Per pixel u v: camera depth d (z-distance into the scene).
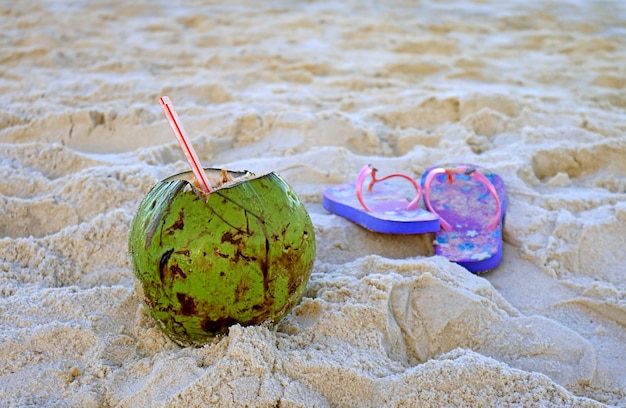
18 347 0.73
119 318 0.79
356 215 0.99
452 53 2.15
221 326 0.71
